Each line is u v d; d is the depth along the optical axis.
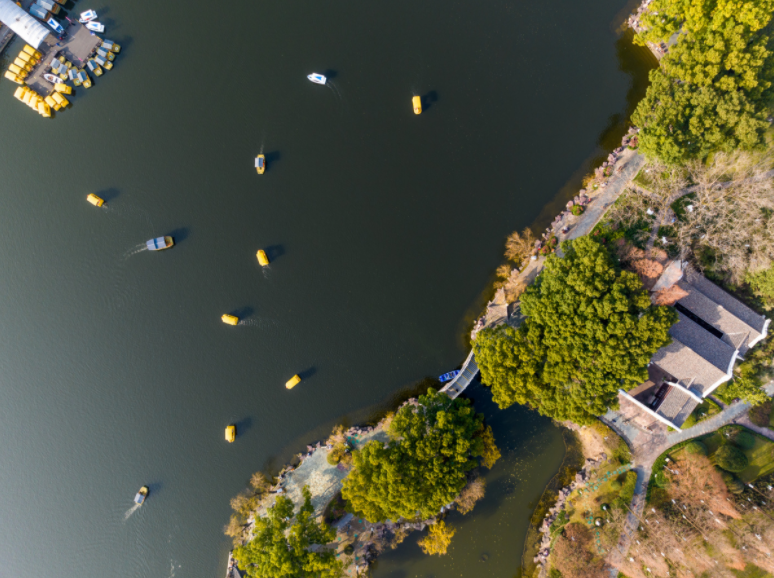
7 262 83.50
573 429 77.31
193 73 82.81
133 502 81.19
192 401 81.56
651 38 71.88
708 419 73.75
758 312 70.75
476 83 81.06
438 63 81.44
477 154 80.75
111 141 83.12
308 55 82.12
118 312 82.69
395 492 64.44
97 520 81.50
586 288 63.62
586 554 73.69
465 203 80.50
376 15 82.00
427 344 79.38
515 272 77.81
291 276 81.44
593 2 80.50
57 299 83.25
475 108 80.94
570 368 64.44
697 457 72.00
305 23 82.19
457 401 72.75
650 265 68.12
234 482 80.00
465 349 78.50
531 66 80.81
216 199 82.31
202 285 81.94
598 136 79.12
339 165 81.75
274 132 82.19
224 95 82.62
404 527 77.25
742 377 70.25
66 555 81.38
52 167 83.62
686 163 68.38
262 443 80.12
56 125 83.19
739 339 68.69
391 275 80.69
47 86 82.12
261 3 82.38
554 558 74.75
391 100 81.62
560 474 77.12
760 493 71.12
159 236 82.44
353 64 81.81
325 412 79.81
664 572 71.94
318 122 81.88
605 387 64.25
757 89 65.00
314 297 81.12
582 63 80.44
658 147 67.69
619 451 74.81
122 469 81.69
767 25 66.00
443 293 79.81
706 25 66.75
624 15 79.69
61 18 81.81
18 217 84.06
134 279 82.81
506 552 76.69
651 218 73.31
